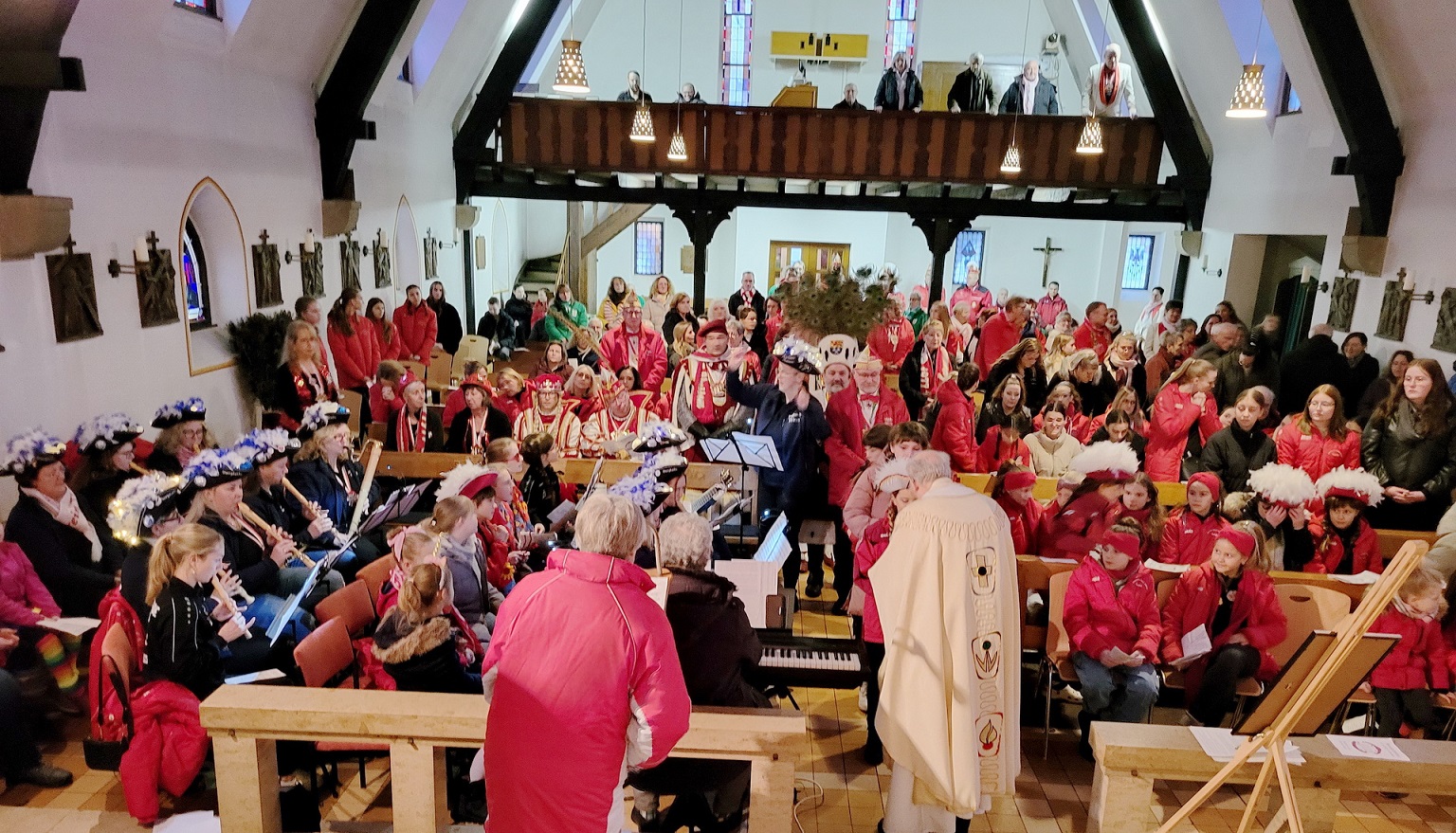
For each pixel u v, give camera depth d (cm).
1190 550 524
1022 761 462
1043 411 716
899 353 1081
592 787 258
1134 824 342
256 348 840
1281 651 473
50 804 401
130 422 542
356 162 1106
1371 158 981
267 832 327
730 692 329
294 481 566
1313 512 543
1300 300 1352
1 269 545
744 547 595
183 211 750
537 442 591
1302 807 338
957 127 1356
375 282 1191
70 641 469
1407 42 912
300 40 927
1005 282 1981
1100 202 1573
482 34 1342
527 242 2114
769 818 311
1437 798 446
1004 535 354
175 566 380
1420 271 938
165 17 708
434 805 320
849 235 2016
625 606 259
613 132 1402
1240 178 1312
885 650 357
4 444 545
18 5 499
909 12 1844
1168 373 1062
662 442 505
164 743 377
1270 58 1198
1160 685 457
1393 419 688
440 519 438
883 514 468
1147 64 1339
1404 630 454
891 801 373
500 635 265
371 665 434
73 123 610
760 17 1852
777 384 639
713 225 1509
